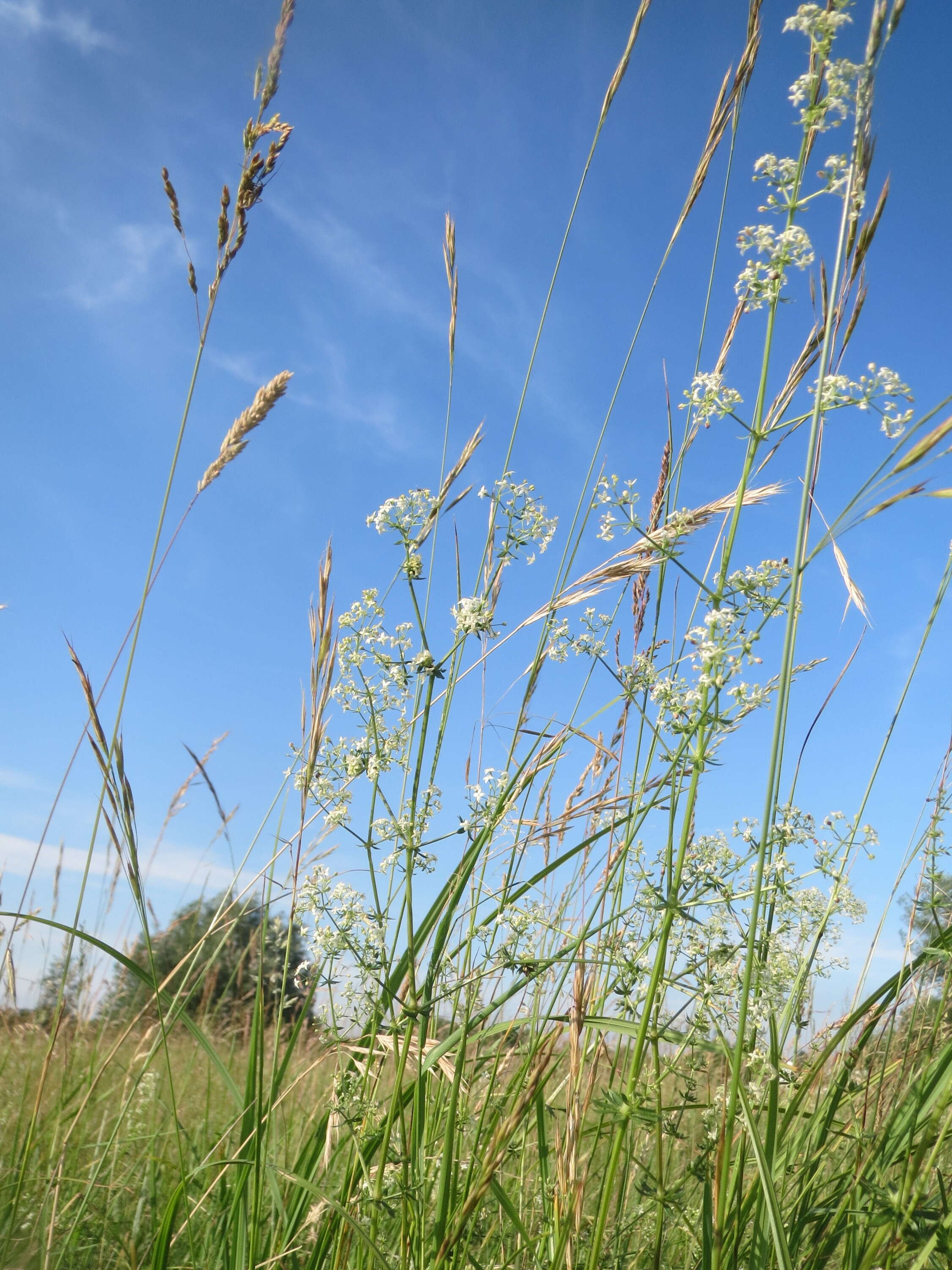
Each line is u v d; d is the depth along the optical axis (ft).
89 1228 1.58
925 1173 1.01
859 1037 1.20
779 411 1.27
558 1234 1.14
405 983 1.32
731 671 1.04
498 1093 1.43
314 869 1.31
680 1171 1.45
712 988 1.12
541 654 1.48
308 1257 1.32
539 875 1.33
